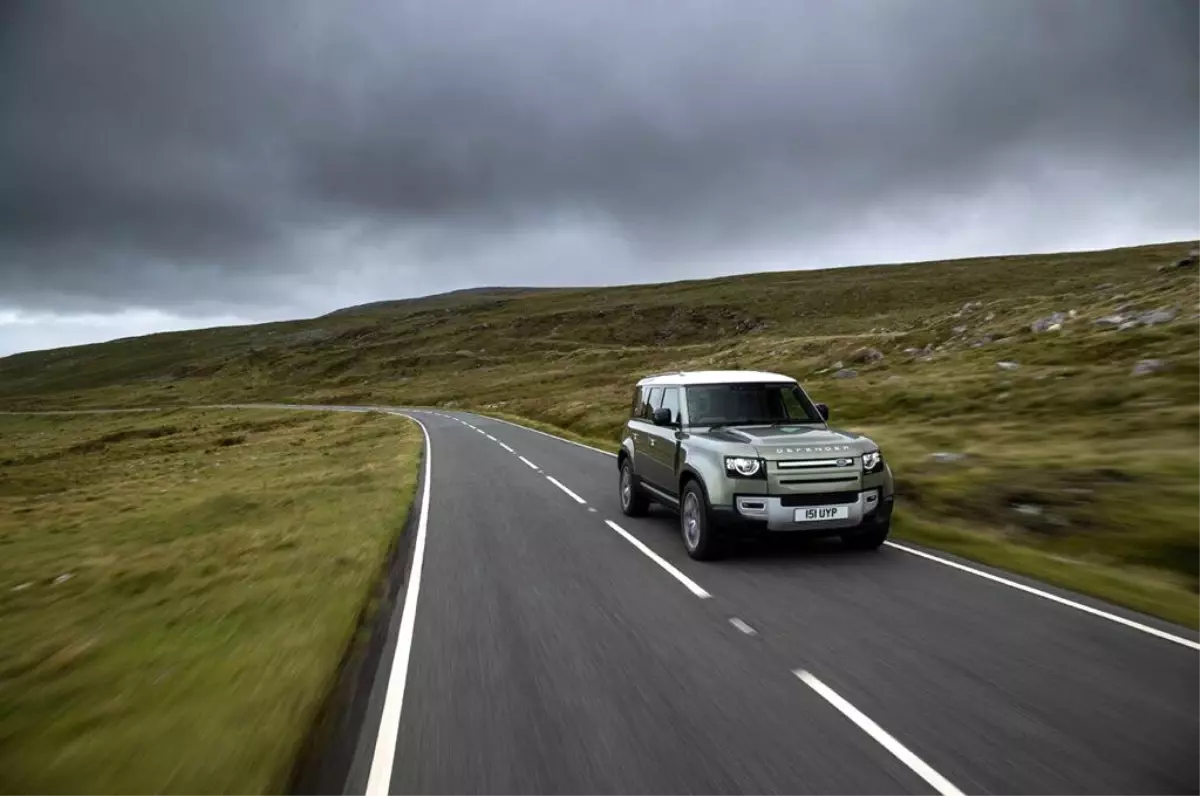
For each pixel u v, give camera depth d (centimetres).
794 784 350
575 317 14275
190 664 590
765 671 498
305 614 694
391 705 462
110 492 2612
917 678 477
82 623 783
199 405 11344
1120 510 981
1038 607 626
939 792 338
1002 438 1602
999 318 3916
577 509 1222
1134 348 2306
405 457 2247
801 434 859
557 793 349
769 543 906
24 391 17788
